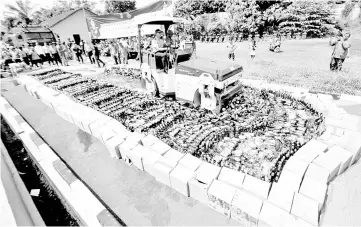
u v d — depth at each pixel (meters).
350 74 6.70
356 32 20.34
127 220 2.49
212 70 4.44
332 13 22.39
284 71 7.63
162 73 5.65
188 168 2.83
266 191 2.36
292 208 2.17
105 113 5.31
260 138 3.75
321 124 3.94
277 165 2.99
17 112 5.94
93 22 14.20
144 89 7.18
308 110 4.63
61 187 2.95
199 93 4.98
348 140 3.16
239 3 22.72
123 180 3.15
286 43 18.80
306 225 2.04
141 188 2.96
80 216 2.49
